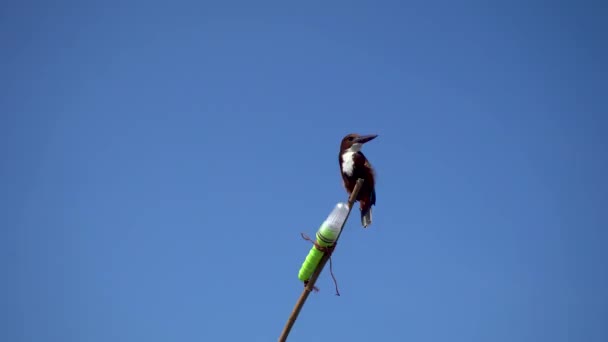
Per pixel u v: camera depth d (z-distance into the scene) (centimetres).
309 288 481
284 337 479
